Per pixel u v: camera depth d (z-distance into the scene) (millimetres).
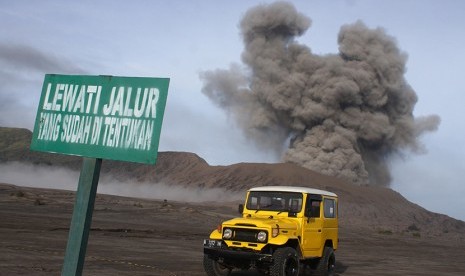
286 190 12344
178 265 14461
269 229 10883
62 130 4113
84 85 4078
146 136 3684
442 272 19859
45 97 4277
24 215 26875
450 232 111812
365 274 16938
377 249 33188
